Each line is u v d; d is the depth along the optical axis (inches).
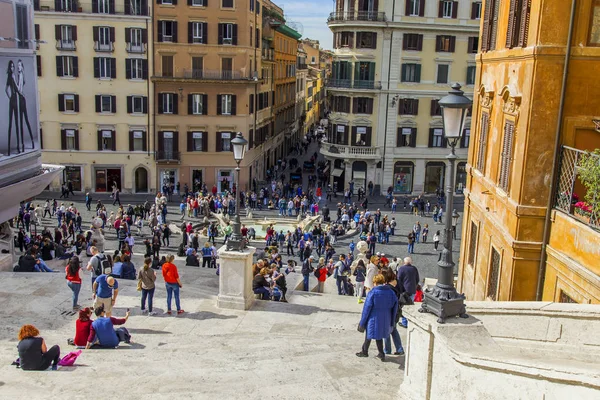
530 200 564.7
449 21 2198.6
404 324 613.3
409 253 1481.3
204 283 829.8
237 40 2121.1
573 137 547.2
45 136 2124.8
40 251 1079.0
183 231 1397.6
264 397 379.6
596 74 536.4
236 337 556.4
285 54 3161.9
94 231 1221.7
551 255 548.1
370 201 2188.7
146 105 2127.2
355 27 2194.9
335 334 577.9
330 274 1029.2
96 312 538.3
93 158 2151.8
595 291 466.6
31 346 444.8
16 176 977.5
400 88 2230.6
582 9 527.8
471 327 326.6
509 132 625.6
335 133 2305.6
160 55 2102.6
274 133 2869.1
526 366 270.1
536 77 544.7
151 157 2169.0
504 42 662.5
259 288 711.7
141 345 530.0
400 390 357.1
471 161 831.7
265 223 1738.4
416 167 2297.0
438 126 2272.4
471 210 812.6
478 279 743.1
